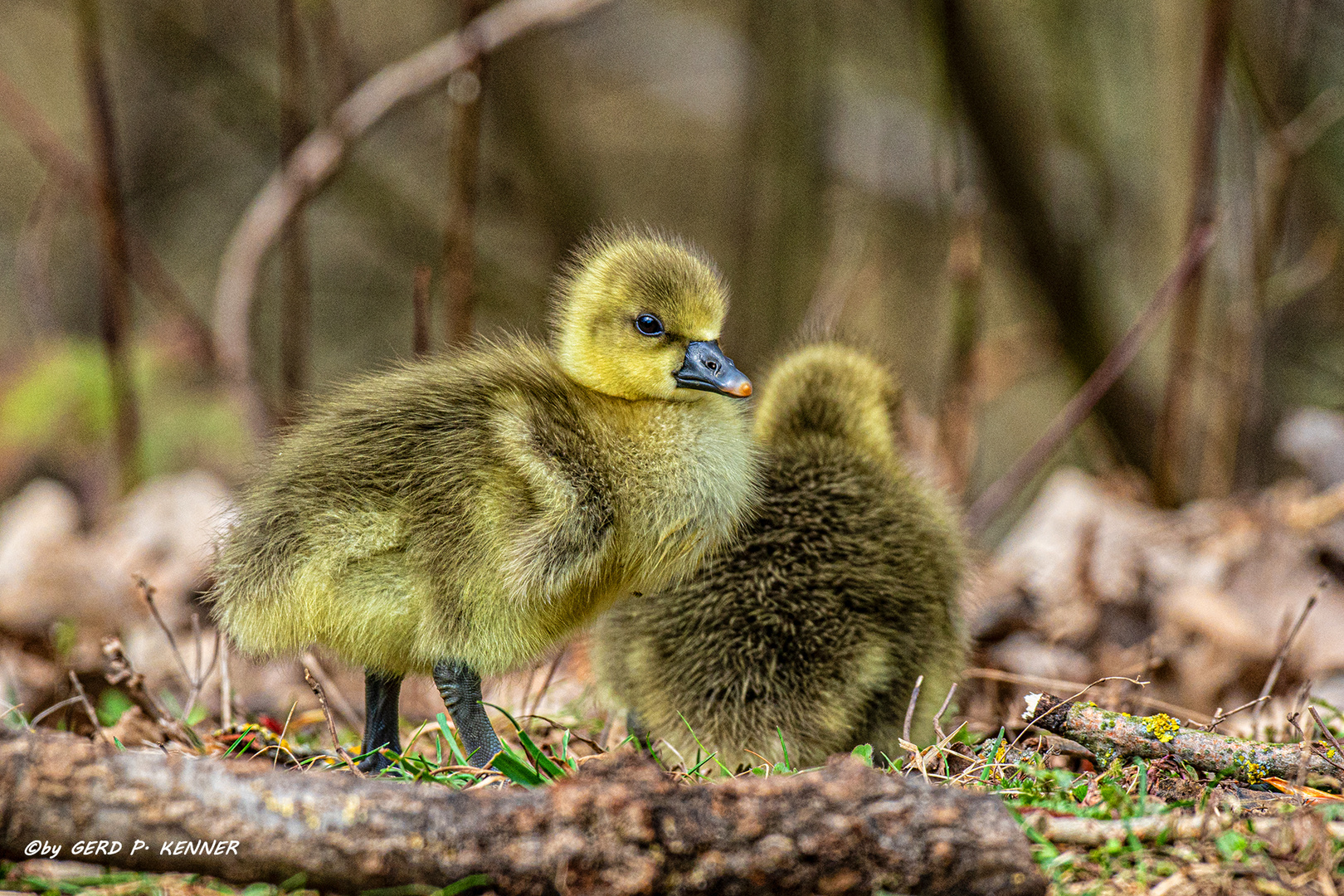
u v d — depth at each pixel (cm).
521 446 712
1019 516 2127
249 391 1597
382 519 698
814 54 2172
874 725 816
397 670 734
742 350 2133
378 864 524
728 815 529
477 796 541
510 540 699
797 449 872
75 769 522
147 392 1728
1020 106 1791
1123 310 1992
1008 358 2030
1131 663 1131
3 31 2677
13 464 1703
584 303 799
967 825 532
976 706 970
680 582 814
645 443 759
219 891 564
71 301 2530
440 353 833
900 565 829
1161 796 669
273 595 696
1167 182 1730
